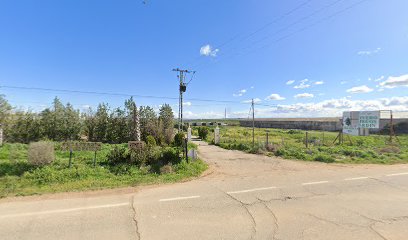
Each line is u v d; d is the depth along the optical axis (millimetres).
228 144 21500
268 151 17328
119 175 9352
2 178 8352
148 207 6164
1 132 16703
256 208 6090
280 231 4793
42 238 4523
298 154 14789
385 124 38844
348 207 6109
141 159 10734
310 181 8812
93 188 7891
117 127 22641
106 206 6234
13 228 4934
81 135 23188
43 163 9586
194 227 4996
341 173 10164
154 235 4645
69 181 8508
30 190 7496
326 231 4785
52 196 7094
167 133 22656
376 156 14023
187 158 11711
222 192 7488
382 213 5695
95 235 4645
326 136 31359
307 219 5379
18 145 15742
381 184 8328
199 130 34344
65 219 5391
